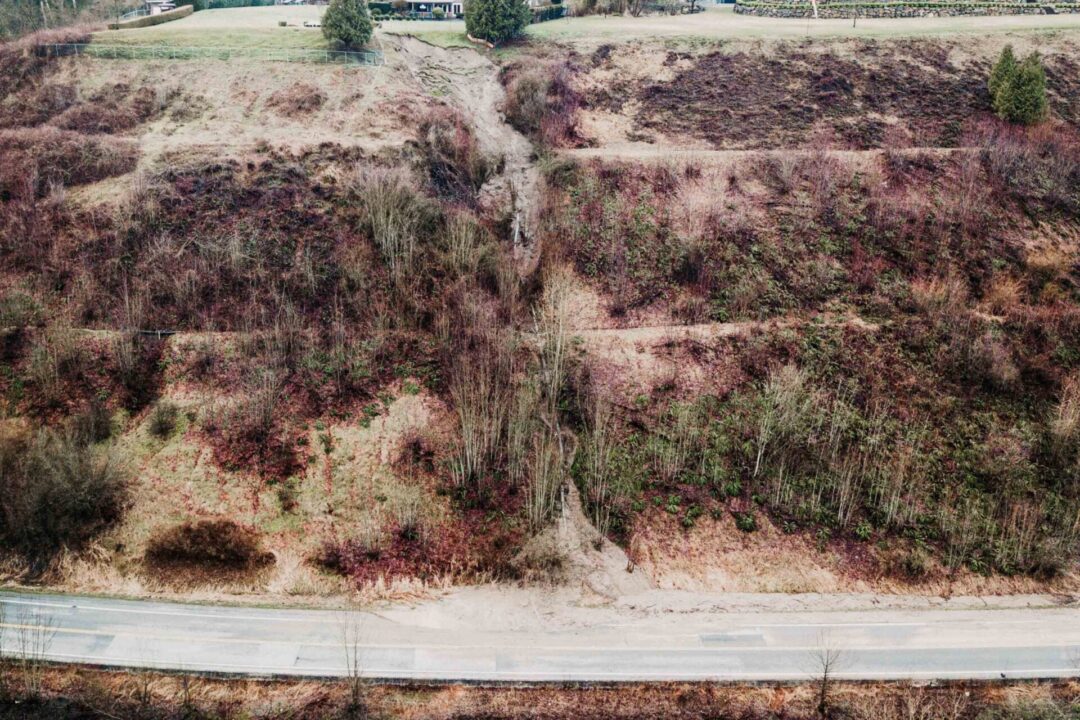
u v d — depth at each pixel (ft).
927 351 139.74
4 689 95.35
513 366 139.13
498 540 119.24
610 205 165.89
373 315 145.07
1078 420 128.67
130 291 143.84
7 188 157.79
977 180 168.76
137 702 95.09
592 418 134.10
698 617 111.04
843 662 102.53
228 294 145.07
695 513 122.93
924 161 172.65
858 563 117.70
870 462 127.54
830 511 122.72
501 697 97.81
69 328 136.05
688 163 173.88
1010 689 98.99
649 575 117.29
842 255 155.53
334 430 130.11
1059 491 124.57
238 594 111.96
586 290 153.58
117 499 119.03
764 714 96.07
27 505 114.01
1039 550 117.60
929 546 118.83
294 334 139.33
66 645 101.65
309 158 166.09
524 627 108.88
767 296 149.59
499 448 129.08
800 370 138.31
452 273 150.30
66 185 159.02
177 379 134.21
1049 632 107.76
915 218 159.84
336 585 113.80
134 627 105.09
